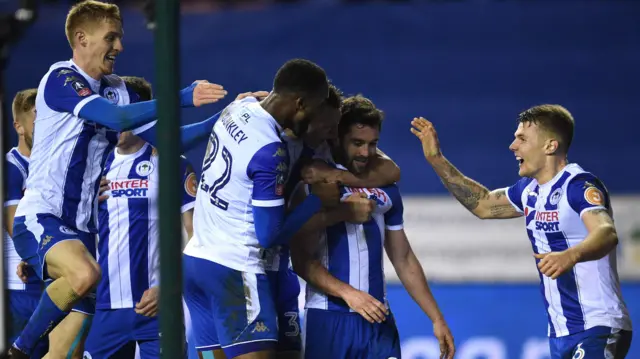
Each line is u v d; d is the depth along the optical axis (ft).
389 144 104.42
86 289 49.98
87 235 53.78
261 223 47.52
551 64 104.37
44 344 60.75
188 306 51.78
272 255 50.62
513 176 102.78
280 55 107.34
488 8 106.01
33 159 52.49
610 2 104.68
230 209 48.96
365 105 52.16
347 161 52.21
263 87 107.04
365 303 50.52
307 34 107.45
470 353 91.25
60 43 106.11
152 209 61.77
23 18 35.96
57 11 106.32
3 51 35.99
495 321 93.71
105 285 61.31
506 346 91.25
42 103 51.57
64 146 51.75
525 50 104.99
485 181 103.04
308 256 51.85
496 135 103.60
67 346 57.47
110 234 61.31
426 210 101.30
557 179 53.67
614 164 102.58
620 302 53.01
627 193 101.91
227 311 48.75
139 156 62.13
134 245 61.46
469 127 103.86
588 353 51.62
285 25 107.76
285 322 53.47
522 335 91.81
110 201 61.41
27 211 52.16
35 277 64.64
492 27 105.70
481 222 100.32
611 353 51.75
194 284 50.19
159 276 34.88
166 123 34.40
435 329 55.16
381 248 53.78
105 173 61.87
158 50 34.32
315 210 49.37
